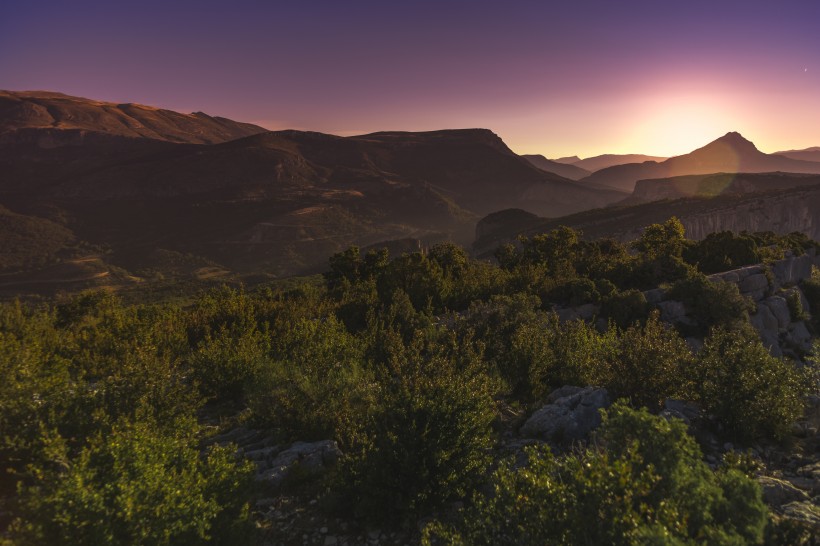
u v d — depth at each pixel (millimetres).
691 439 5562
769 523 5039
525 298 21969
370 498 6848
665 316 30062
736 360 10148
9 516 6082
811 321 41938
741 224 186625
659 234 58781
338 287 38781
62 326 42000
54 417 7781
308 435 9930
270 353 16625
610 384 11680
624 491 4750
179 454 6859
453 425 7383
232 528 6145
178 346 17812
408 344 16297
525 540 4992
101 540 4828
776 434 9242
